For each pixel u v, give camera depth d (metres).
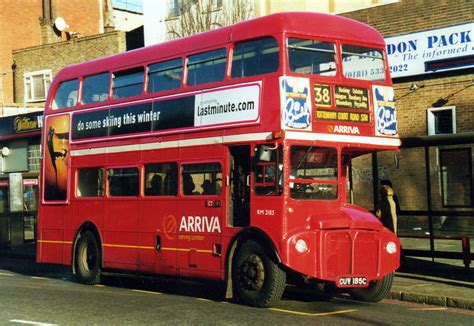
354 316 10.18
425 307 11.26
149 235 13.25
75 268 15.08
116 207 14.09
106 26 38.53
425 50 19.08
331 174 11.39
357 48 11.76
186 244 12.41
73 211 15.23
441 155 16.81
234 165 11.80
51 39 39.91
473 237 16.22
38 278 16.34
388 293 11.85
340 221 10.93
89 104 15.02
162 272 12.91
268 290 10.83
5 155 26.64
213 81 12.12
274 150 10.91
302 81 11.02
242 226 11.55
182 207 12.52
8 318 10.08
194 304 11.47
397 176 17.66
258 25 11.43
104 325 9.41
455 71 18.62
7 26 39.38
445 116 19.05
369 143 11.60
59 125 15.82
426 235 14.42
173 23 27.81
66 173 15.48
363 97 11.65
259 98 11.18
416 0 19.44
